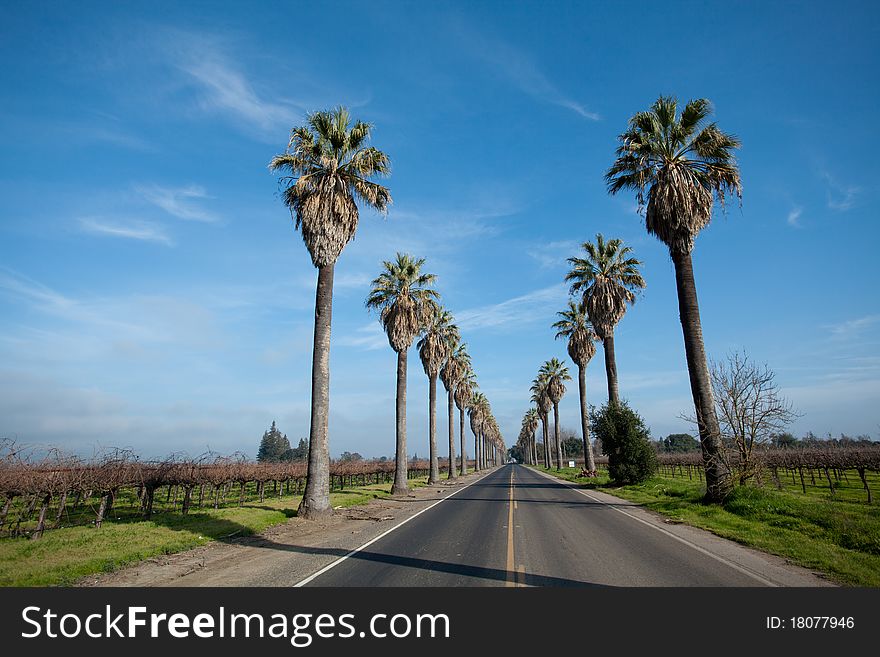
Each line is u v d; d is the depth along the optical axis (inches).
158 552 463.5
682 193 752.3
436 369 1830.7
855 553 389.1
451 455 2190.0
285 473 1416.1
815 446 1502.2
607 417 1227.9
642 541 470.0
